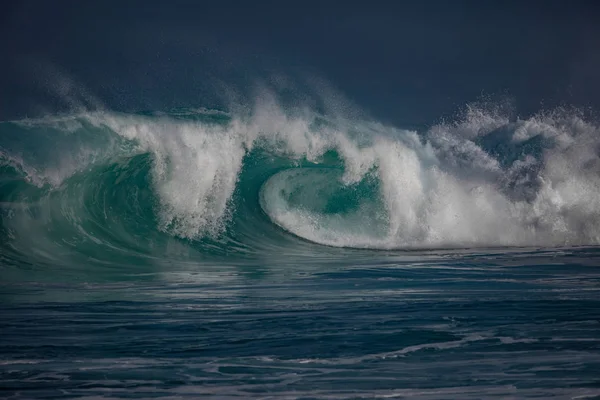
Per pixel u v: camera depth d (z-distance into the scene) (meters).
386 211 82.12
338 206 81.38
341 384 28.16
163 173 73.69
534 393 26.70
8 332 36.84
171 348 33.72
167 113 79.31
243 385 28.12
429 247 80.44
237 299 46.66
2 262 63.09
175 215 72.88
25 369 30.12
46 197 68.94
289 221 78.62
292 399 26.47
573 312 41.41
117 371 29.92
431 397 26.52
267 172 80.12
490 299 45.97
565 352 32.31
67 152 71.25
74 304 44.75
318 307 43.53
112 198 71.38
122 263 65.25
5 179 68.31
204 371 30.00
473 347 33.44
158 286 52.69
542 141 104.38
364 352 32.88
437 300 45.72
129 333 36.75
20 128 70.62
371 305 44.09
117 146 73.19
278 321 39.50
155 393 27.19
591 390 26.97
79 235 68.56
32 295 48.31
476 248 79.81
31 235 67.19
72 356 32.25
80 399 26.50
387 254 74.25
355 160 82.81
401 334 36.12
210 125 78.06
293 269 62.62
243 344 34.47
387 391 27.25
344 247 77.50
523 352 32.41
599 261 67.31
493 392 26.91
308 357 32.12
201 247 72.69
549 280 54.97
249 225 76.19
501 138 105.44
